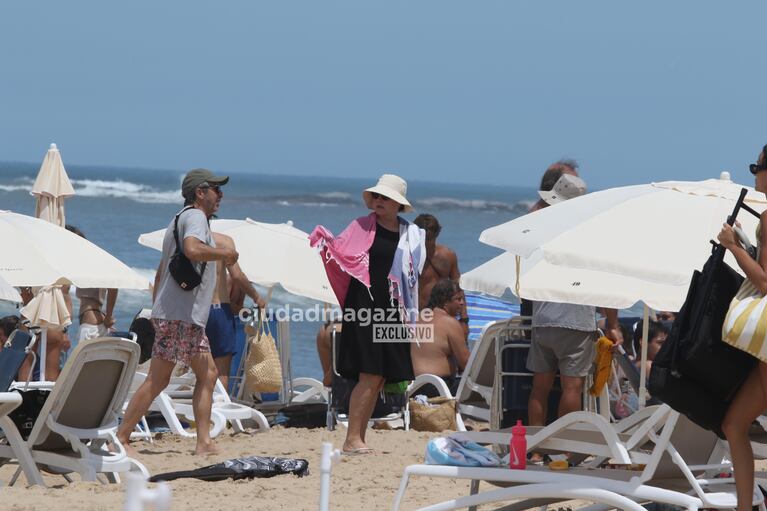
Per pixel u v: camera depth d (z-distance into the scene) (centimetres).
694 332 1844
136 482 983
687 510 2023
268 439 3369
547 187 3159
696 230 2159
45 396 2744
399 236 3014
